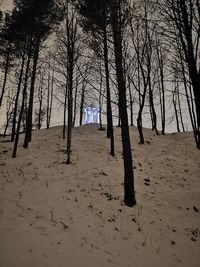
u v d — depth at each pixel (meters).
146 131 30.70
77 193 13.53
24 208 10.89
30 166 17.36
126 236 10.27
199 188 16.67
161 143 26.14
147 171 18.25
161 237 10.76
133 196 13.21
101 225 10.70
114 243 9.52
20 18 21.05
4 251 7.54
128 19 15.20
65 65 20.16
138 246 9.71
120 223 11.25
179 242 10.61
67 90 22.44
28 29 20.69
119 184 15.45
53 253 7.93
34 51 21.97
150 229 11.26
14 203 11.33
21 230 8.95
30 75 23.12
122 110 14.09
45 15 21.06
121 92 14.27
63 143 23.48
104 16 16.42
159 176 17.78
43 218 10.23
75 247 8.58
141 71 25.27
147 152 22.72
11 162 18.09
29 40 21.36
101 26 17.42
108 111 24.83
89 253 8.44
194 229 11.95
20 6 22.33
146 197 14.39
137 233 10.71
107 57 20.48
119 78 14.43
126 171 13.48
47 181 14.91
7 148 21.88
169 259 9.23
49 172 16.53
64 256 7.91
